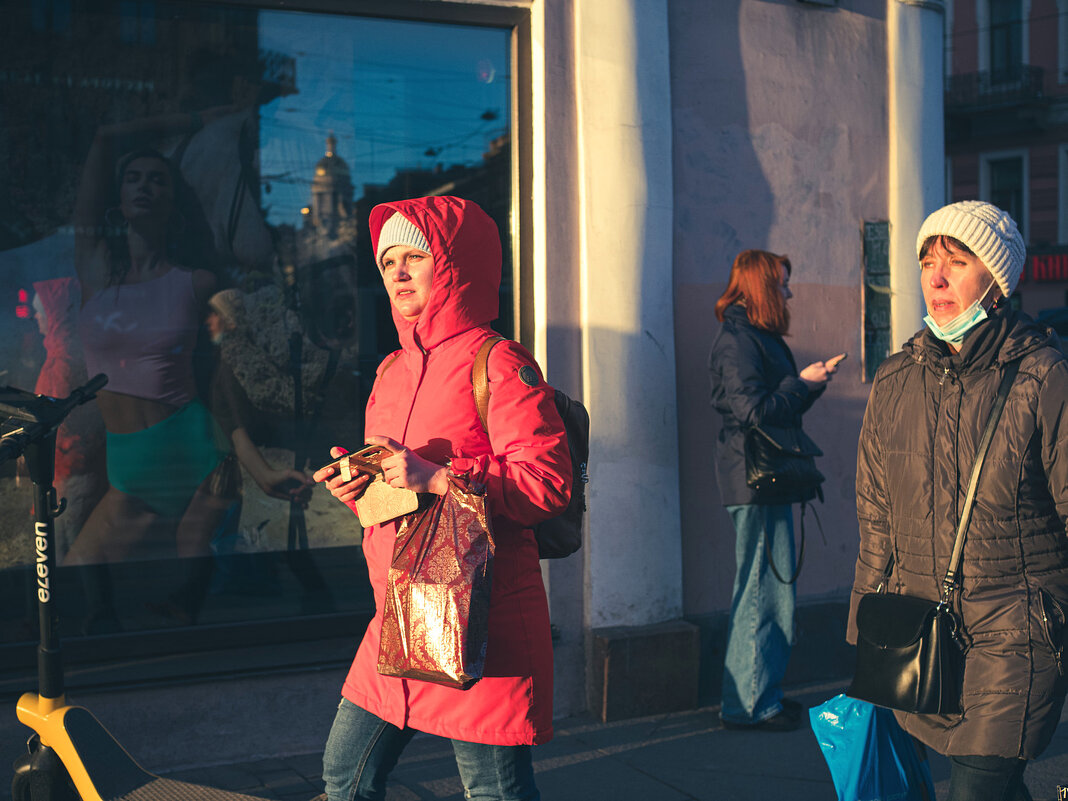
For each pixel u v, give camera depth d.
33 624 3.71
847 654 4.85
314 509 4.11
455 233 2.26
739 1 4.64
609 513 4.28
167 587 3.89
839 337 4.92
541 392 2.21
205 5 3.90
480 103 4.30
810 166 4.83
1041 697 2.11
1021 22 25.41
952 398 2.26
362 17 4.11
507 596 2.18
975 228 2.22
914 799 2.42
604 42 4.26
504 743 2.16
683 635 4.34
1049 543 2.18
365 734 2.27
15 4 3.65
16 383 3.70
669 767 3.75
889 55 5.04
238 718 3.74
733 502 4.04
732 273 4.15
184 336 3.91
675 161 4.50
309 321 4.09
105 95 3.78
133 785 2.73
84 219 3.77
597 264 4.26
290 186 4.05
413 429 2.27
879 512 2.43
